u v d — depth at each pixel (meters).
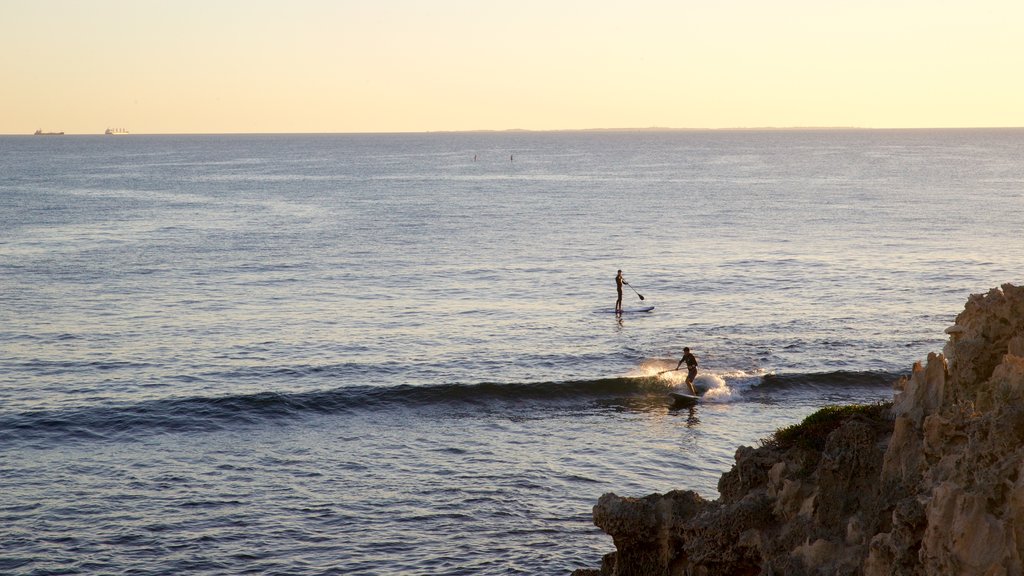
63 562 22.81
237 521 25.38
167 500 26.80
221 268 74.56
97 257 79.94
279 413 35.28
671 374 40.69
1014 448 11.78
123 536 24.33
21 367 42.81
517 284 67.69
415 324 53.41
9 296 61.38
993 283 66.19
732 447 31.73
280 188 174.38
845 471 14.45
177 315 55.69
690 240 93.00
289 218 116.56
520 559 23.25
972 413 13.43
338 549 23.78
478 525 25.27
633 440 32.44
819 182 183.88
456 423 34.47
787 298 61.19
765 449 16.56
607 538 24.52
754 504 14.75
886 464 14.05
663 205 134.62
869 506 13.97
